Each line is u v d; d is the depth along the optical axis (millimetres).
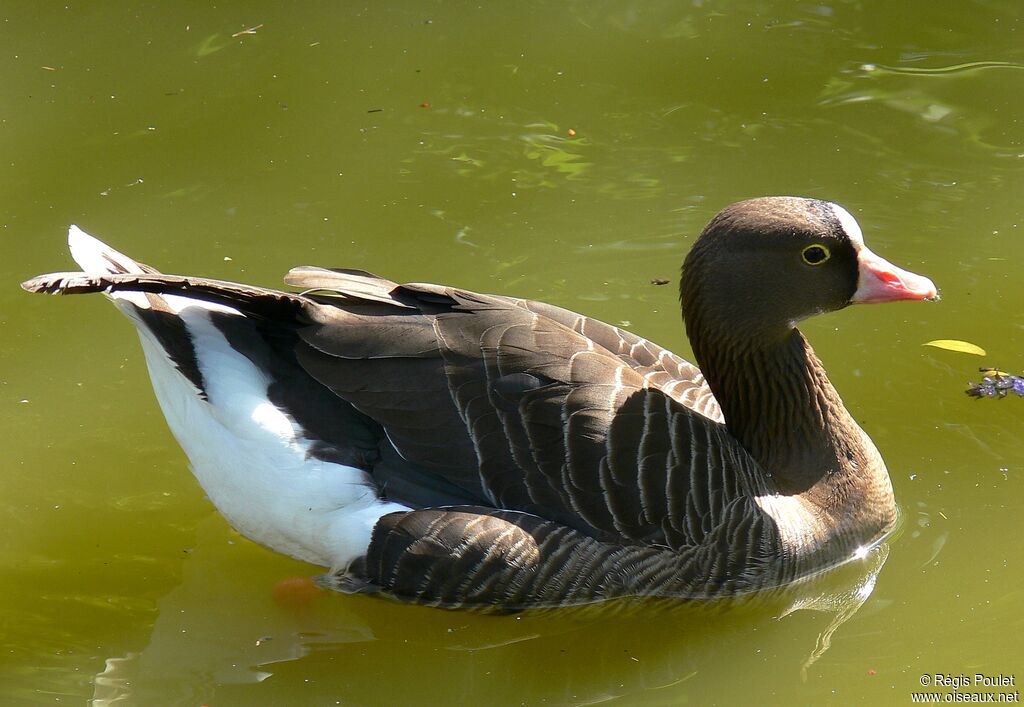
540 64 18484
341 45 18766
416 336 11016
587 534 11047
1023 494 12250
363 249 15031
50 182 15992
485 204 15875
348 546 11148
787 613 11570
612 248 15188
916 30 19469
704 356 11836
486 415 10914
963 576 11438
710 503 11133
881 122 17438
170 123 17078
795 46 19094
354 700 10438
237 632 11180
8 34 18812
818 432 11891
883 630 10969
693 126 17344
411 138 16969
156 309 11000
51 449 12758
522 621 11383
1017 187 16203
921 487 12453
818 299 11320
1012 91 18031
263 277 14453
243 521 11492
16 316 14203
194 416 11195
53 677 10484
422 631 11398
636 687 10594
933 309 14570
